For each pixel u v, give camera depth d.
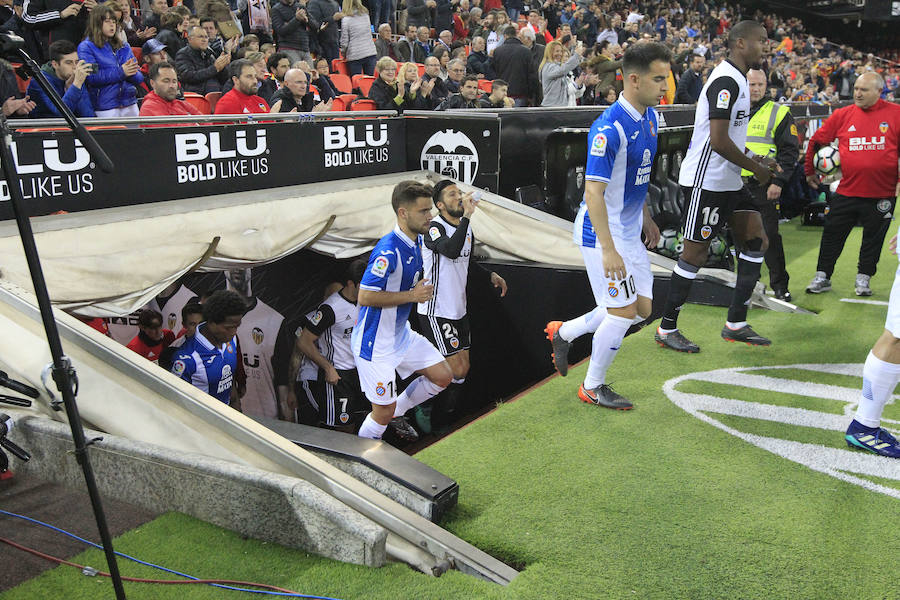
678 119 8.44
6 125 1.75
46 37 5.71
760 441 3.30
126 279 3.88
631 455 3.17
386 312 3.52
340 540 2.41
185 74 6.33
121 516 2.69
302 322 5.48
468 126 5.93
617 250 3.49
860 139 5.38
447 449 3.23
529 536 2.59
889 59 32.47
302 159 5.34
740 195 4.20
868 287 5.74
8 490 2.88
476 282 5.94
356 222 5.18
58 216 3.97
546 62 9.00
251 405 5.88
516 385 5.96
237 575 2.35
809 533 2.59
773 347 4.52
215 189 4.81
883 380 3.11
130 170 4.35
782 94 16.50
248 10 8.48
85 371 2.91
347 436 3.13
